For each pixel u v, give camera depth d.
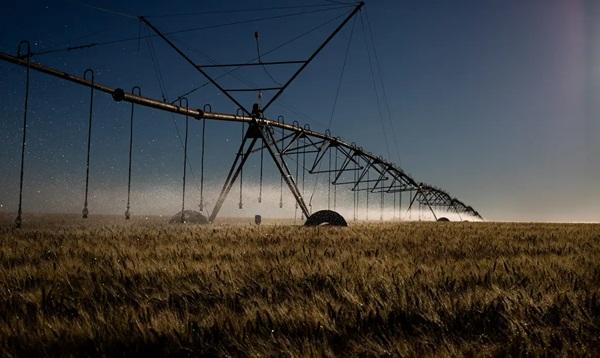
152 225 24.42
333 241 13.75
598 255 10.11
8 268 7.07
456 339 3.73
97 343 3.50
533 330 3.92
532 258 9.07
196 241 12.66
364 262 7.86
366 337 3.72
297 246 11.34
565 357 3.32
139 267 7.03
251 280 5.92
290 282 5.90
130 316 4.15
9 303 4.66
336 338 3.75
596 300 4.90
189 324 3.88
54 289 5.31
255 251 9.88
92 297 5.00
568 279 6.37
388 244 12.62
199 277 6.13
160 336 3.64
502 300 4.78
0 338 3.56
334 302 4.76
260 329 3.88
